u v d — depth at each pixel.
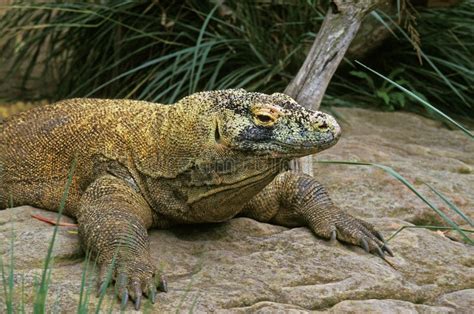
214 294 5.50
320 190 6.83
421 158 9.13
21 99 12.62
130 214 6.04
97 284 5.49
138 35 11.37
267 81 10.40
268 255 6.16
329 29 8.59
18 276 5.56
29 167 7.01
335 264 6.10
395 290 5.84
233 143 5.96
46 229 6.36
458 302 5.84
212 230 6.62
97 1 11.91
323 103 10.86
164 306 5.32
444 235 7.01
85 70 11.91
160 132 6.43
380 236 6.56
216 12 11.06
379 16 10.37
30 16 12.32
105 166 6.59
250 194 6.23
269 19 11.27
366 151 8.91
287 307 5.40
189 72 10.51
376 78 11.52
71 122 6.95
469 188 8.15
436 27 11.52
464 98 11.41
